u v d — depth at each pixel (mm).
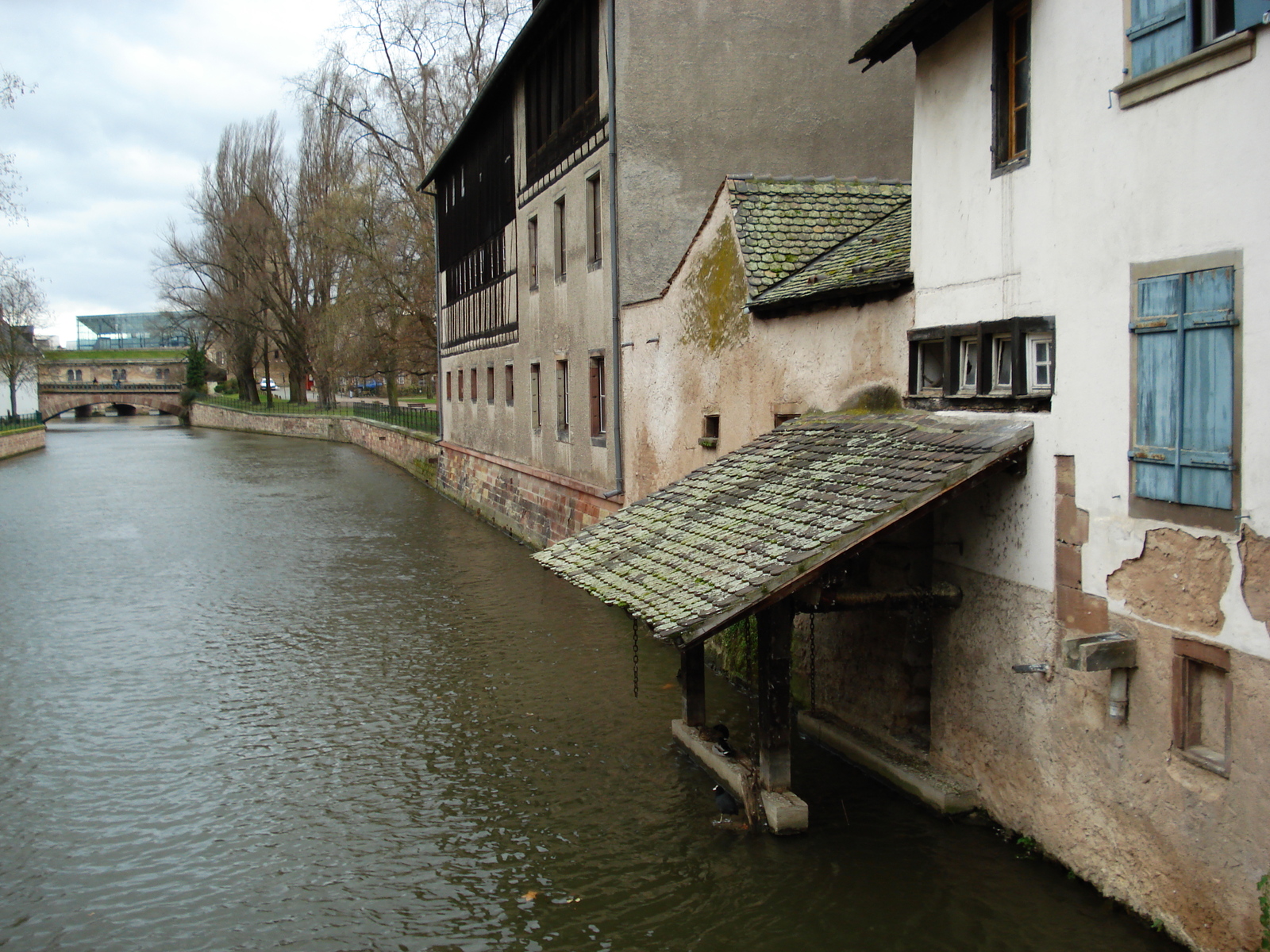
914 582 7402
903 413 7680
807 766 7988
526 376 19484
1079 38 5664
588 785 8070
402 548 19375
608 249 14305
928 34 7215
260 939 6133
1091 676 5699
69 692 10922
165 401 76438
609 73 13914
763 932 5867
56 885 6820
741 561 6426
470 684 10797
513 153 19859
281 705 10328
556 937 5973
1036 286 6125
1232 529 4684
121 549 19969
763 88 14336
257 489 30625
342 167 49062
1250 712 4605
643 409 13344
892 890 6145
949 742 7246
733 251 10555
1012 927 5629
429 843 7250
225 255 56594
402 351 41156
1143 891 5363
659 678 10781
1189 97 4879
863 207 11055
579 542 8578
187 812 7906
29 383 60312
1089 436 5684
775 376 9742
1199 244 4840
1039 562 6160
